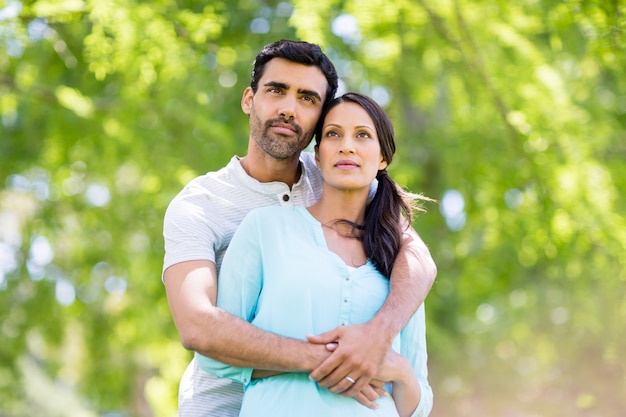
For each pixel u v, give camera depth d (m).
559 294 8.12
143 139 6.66
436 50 6.67
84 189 7.86
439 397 8.56
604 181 5.77
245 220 2.85
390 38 5.58
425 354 2.93
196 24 5.34
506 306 8.45
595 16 4.50
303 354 2.62
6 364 8.94
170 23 5.21
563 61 6.52
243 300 2.77
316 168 3.31
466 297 7.67
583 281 6.64
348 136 2.86
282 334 2.68
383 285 2.82
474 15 5.67
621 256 5.59
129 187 7.84
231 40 6.63
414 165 7.31
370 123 2.88
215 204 3.08
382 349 2.64
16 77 6.64
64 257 8.31
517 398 8.34
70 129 6.97
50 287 8.30
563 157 5.71
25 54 6.60
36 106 7.04
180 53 5.28
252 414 2.69
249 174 3.15
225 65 5.86
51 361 10.21
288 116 3.01
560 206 5.71
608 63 4.73
